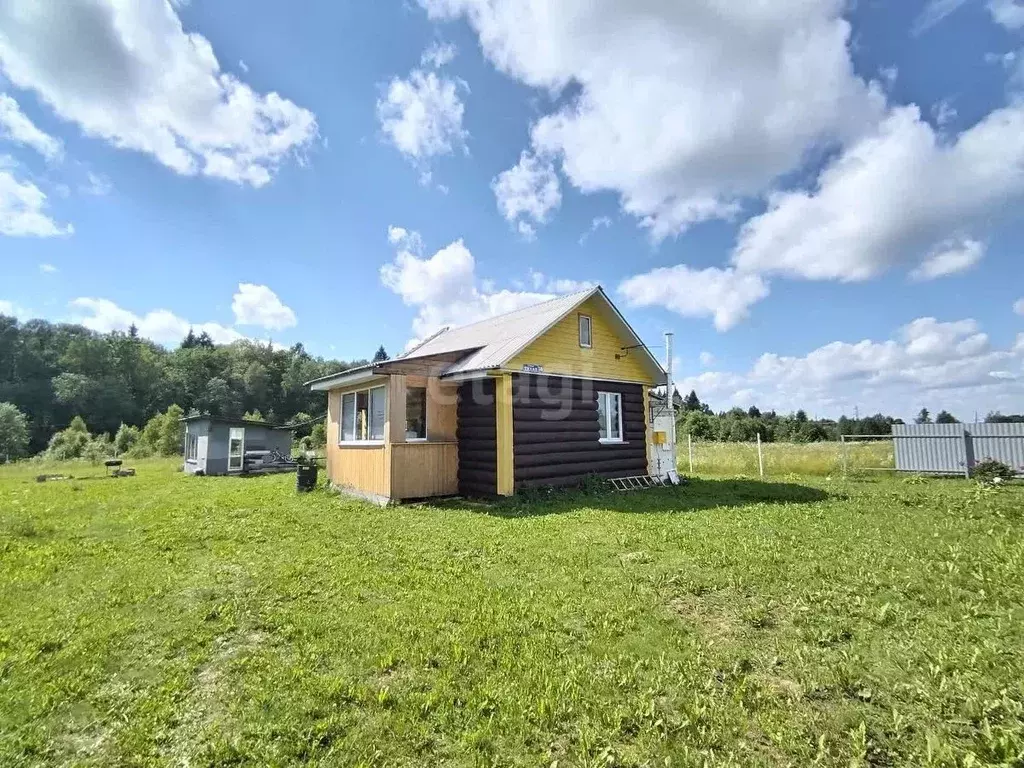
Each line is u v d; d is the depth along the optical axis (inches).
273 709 106.4
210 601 175.6
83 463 1161.4
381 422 440.1
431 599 172.6
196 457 840.3
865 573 187.9
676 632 142.4
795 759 89.3
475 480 426.9
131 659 132.6
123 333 3107.8
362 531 293.0
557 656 128.7
